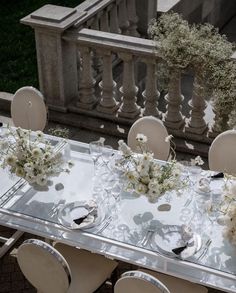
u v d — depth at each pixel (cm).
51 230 456
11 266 529
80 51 631
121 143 463
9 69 790
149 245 437
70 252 484
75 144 523
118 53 615
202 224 450
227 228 425
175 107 623
